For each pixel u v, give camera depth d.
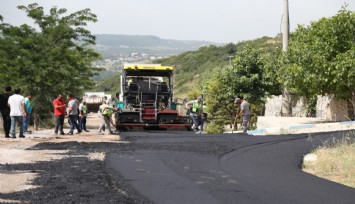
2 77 30.91
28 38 31.33
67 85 33.22
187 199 8.23
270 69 34.81
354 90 27.39
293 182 10.13
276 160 13.78
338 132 21.53
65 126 36.88
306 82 28.11
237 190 9.10
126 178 10.15
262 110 46.22
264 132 26.16
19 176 10.43
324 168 12.99
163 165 12.24
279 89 43.00
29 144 17.59
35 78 30.84
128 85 29.08
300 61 28.30
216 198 8.34
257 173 11.38
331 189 9.36
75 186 9.27
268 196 8.61
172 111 27.88
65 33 33.06
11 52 31.81
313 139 19.19
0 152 14.97
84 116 29.12
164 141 19.16
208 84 51.03
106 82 139.25
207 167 12.19
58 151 15.41
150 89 29.05
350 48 27.45
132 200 8.12
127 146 17.00
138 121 27.62
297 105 38.31
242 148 16.66
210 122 43.56
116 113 27.67
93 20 33.88
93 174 10.66
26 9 33.53
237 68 43.22
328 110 33.00
